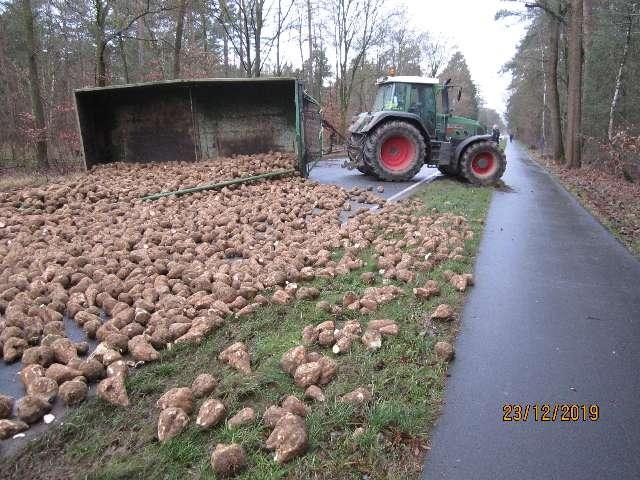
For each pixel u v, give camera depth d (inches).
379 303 156.2
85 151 393.7
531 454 95.3
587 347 137.2
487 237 252.7
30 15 505.4
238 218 262.1
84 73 738.8
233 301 153.1
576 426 104.0
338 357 124.5
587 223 297.7
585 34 703.1
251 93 405.4
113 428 97.7
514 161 893.8
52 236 225.5
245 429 96.3
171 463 88.2
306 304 154.8
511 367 125.9
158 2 634.8
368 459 90.8
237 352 120.0
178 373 116.9
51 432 96.0
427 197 349.1
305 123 403.9
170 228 245.3
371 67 1152.8
